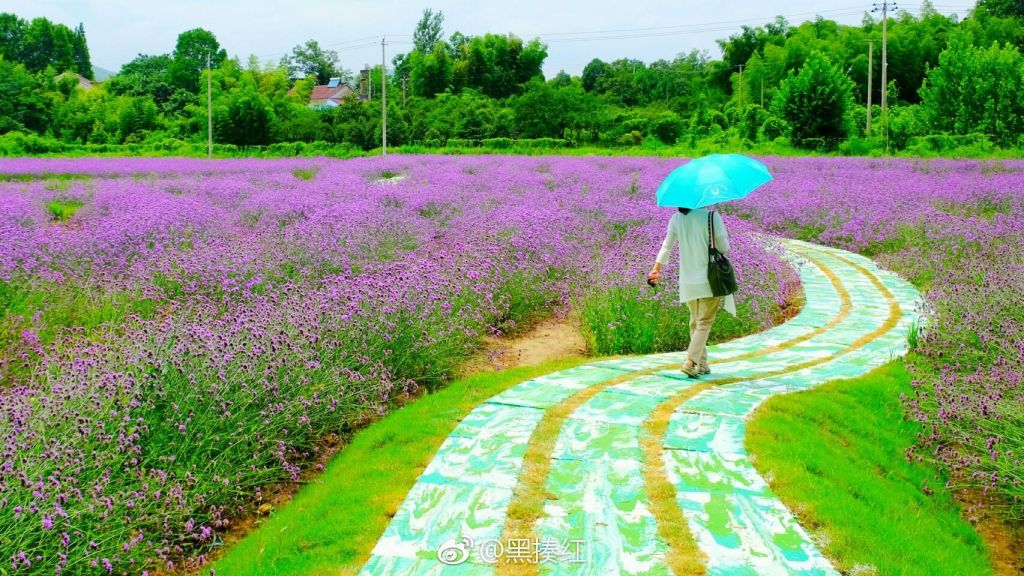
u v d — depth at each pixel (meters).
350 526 4.08
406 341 7.13
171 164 36.25
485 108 65.62
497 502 4.25
